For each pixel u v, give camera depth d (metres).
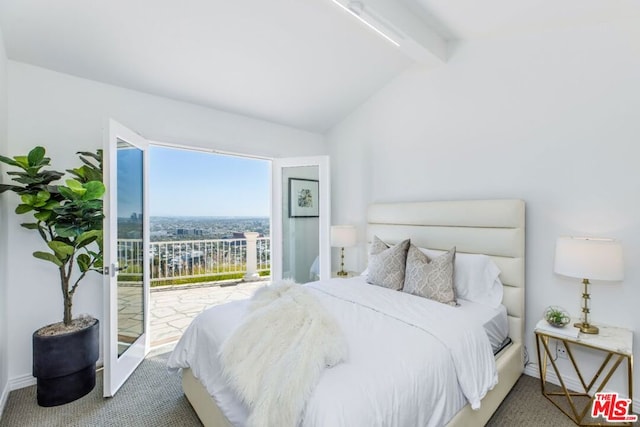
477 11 2.30
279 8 2.28
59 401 2.11
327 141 4.40
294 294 1.76
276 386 1.17
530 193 2.48
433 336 1.62
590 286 2.20
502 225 2.49
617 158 2.09
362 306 2.10
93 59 2.46
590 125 2.20
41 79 2.43
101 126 2.70
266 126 3.91
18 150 2.35
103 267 2.23
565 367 2.30
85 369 2.24
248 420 1.17
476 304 2.29
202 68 2.78
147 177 2.91
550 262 2.38
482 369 1.68
